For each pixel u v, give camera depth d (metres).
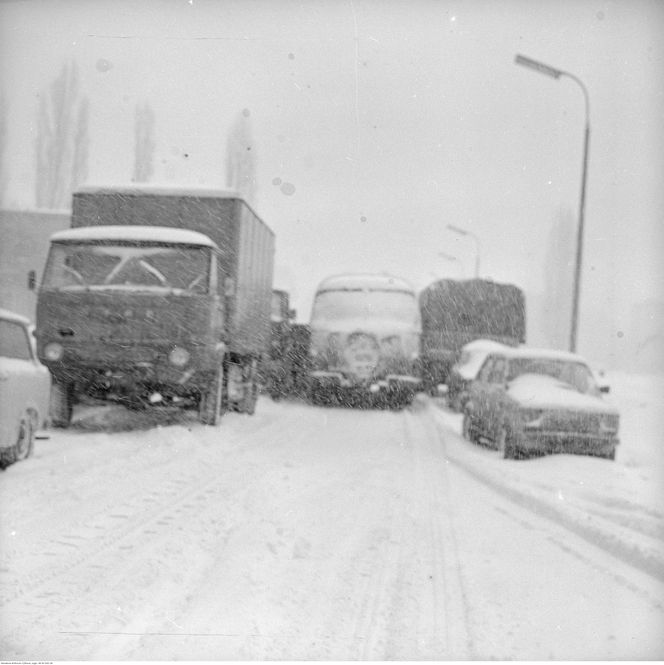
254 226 17.11
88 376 13.06
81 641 5.05
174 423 14.68
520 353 14.81
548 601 6.12
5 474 9.52
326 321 21.17
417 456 13.41
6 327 10.60
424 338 28.12
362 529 8.01
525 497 9.66
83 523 7.65
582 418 12.95
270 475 10.60
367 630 5.43
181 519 7.95
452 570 6.79
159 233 13.42
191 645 5.05
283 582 6.29
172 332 12.89
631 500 9.41
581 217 24.22
